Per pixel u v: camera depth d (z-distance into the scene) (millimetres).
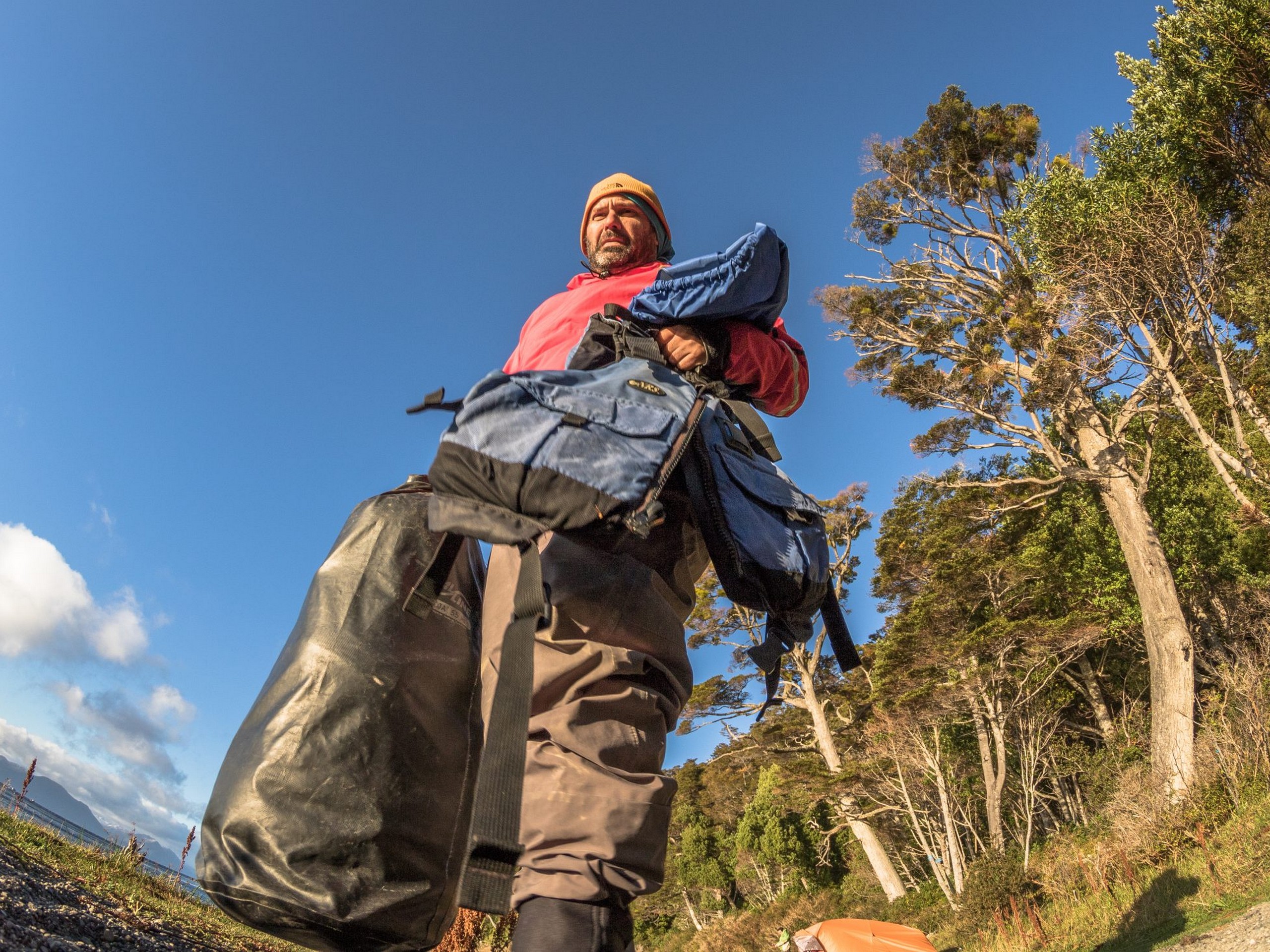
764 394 1200
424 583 961
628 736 807
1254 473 12758
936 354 19281
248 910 835
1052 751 20641
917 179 20188
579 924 709
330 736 883
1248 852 8555
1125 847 11492
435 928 892
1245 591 17031
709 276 1042
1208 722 13445
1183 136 14625
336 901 830
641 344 1036
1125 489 16797
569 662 816
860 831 21625
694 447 943
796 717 24766
